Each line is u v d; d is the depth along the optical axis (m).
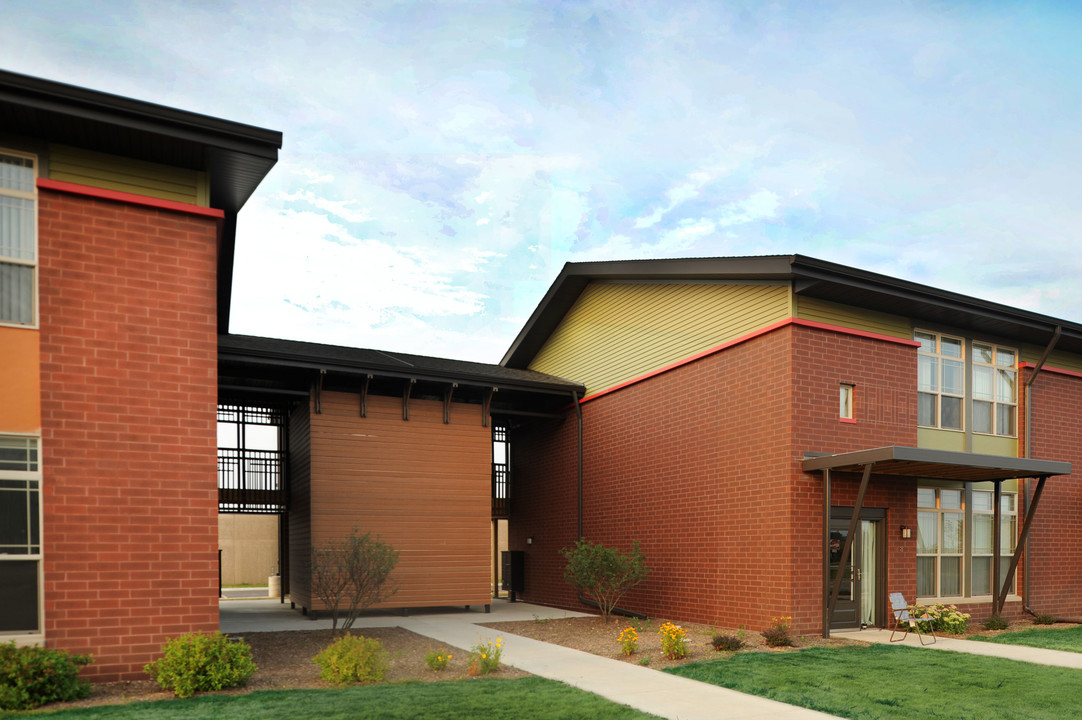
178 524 8.70
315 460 15.22
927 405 14.42
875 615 13.33
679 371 15.22
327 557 13.74
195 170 9.40
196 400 8.97
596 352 18.16
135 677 8.29
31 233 8.38
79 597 8.13
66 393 8.31
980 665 9.59
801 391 12.51
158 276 8.93
